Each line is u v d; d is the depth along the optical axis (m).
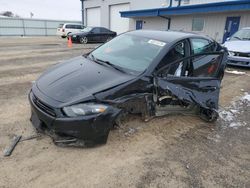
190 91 3.63
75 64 3.71
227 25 15.87
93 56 4.02
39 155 2.83
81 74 3.27
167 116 4.18
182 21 18.84
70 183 2.45
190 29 18.41
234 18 15.39
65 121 2.67
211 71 4.49
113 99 2.89
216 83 4.08
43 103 2.82
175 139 3.49
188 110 4.07
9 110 4.05
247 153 3.28
